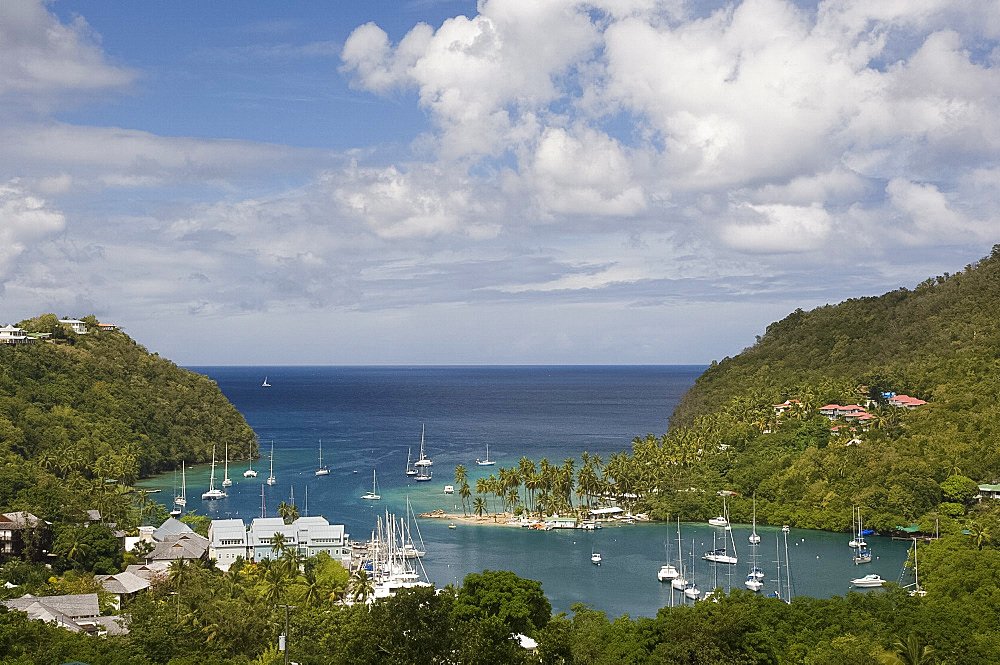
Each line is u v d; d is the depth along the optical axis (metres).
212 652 123.94
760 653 104.75
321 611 152.25
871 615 123.69
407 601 86.19
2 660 102.56
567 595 194.75
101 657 112.94
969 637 114.75
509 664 87.88
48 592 160.38
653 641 111.62
